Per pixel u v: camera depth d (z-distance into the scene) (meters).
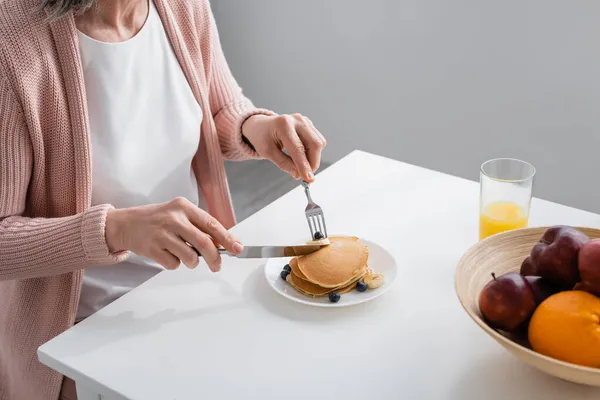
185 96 1.37
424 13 2.41
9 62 1.10
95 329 1.00
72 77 1.16
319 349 0.95
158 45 1.32
